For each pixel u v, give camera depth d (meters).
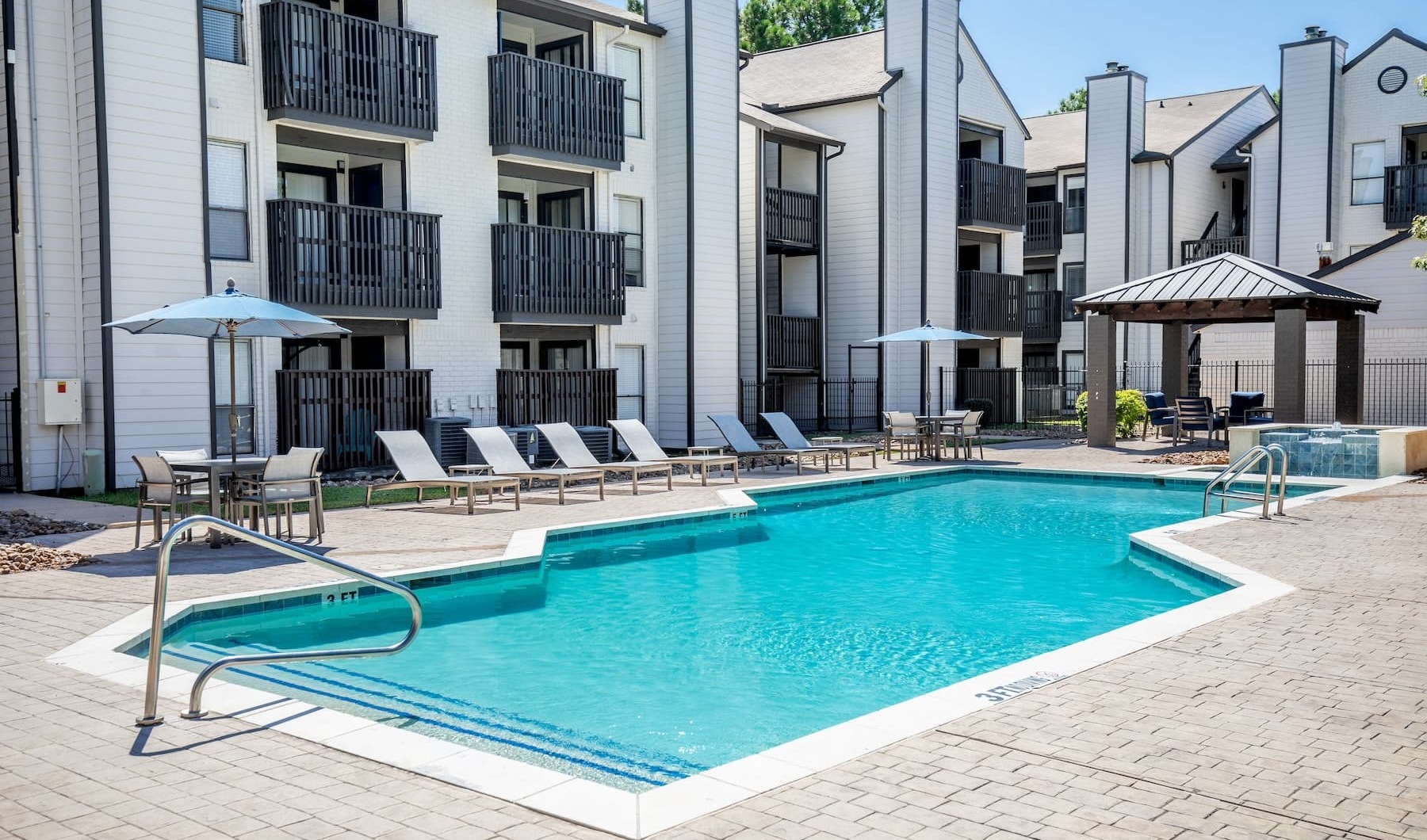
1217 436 27.38
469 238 21.31
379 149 19.98
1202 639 7.32
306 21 18.30
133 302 16.44
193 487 12.91
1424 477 17.77
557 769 5.75
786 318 29.31
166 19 16.70
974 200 32.41
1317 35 33.91
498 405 21.70
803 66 34.56
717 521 14.99
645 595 10.61
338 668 7.84
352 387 19.00
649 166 24.89
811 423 30.73
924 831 4.19
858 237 31.11
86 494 16.14
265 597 9.21
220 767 4.97
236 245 18.08
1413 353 28.02
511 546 11.60
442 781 4.79
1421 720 5.57
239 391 17.98
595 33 23.61
